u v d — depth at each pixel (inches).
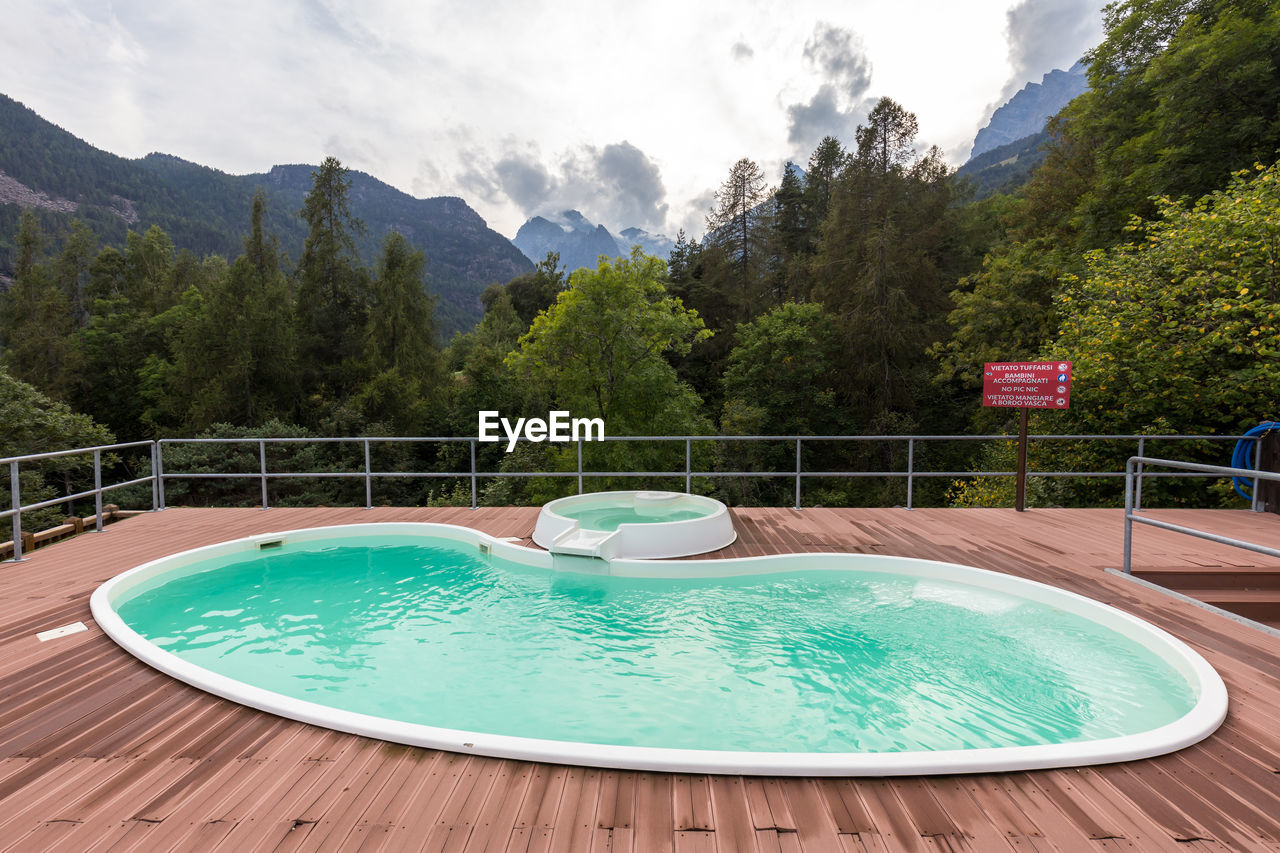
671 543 202.2
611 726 109.8
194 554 206.5
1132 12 576.4
